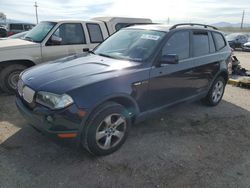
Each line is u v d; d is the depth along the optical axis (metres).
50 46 5.84
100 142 3.14
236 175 2.99
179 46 4.10
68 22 6.15
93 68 3.35
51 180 2.74
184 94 4.31
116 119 3.23
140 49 3.81
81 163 3.07
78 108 2.79
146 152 3.38
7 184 2.65
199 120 4.55
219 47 5.19
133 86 3.30
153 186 2.73
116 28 7.24
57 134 2.81
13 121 4.16
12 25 21.03
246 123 4.53
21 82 3.39
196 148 3.56
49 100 2.84
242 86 7.09
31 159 3.11
